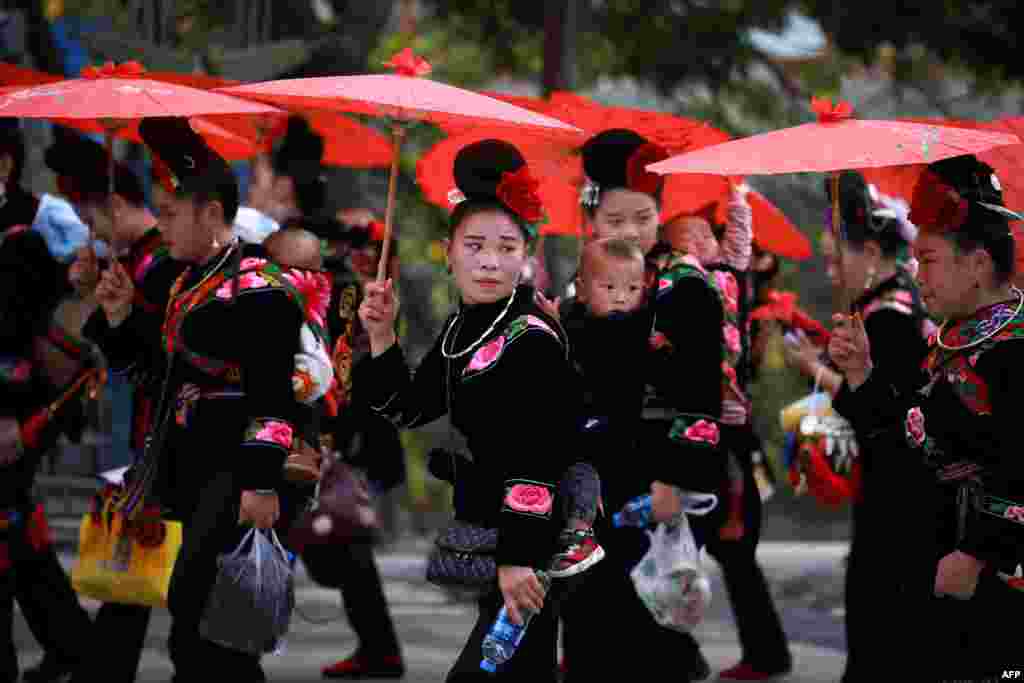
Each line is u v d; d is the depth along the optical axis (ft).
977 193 26.76
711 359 32.35
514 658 24.90
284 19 98.27
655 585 32.35
